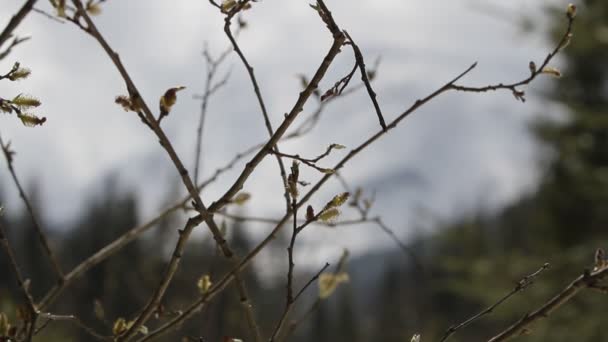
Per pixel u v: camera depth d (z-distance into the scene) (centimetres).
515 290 144
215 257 164
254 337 135
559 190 1209
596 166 1141
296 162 122
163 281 133
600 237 1069
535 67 141
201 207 124
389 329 3081
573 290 130
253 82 155
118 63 111
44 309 152
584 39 927
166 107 116
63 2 106
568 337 846
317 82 118
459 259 975
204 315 163
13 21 102
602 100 1159
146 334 142
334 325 2862
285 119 120
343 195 125
